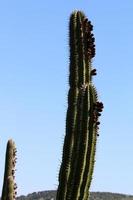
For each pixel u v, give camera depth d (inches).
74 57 721.6
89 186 696.4
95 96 704.4
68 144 697.6
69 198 689.6
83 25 735.1
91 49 730.2
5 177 909.8
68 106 708.7
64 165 696.4
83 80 719.1
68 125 701.3
